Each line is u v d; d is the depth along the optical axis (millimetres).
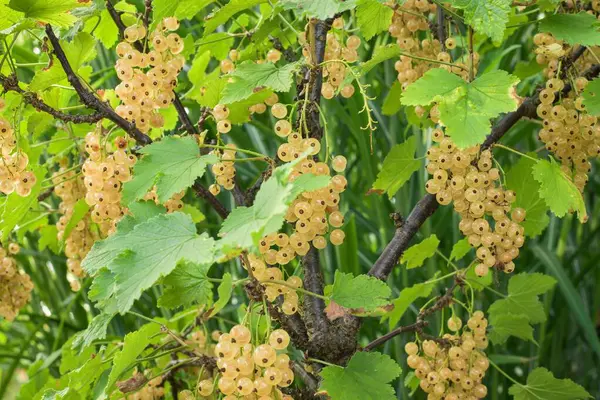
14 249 802
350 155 1070
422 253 742
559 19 681
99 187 655
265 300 596
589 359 1080
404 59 747
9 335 1245
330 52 706
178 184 604
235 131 926
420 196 925
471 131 608
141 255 562
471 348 703
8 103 681
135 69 658
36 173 699
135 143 729
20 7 608
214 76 759
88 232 771
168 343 747
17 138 652
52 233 844
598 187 1083
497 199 678
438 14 734
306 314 662
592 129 709
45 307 1104
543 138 720
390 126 956
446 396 707
